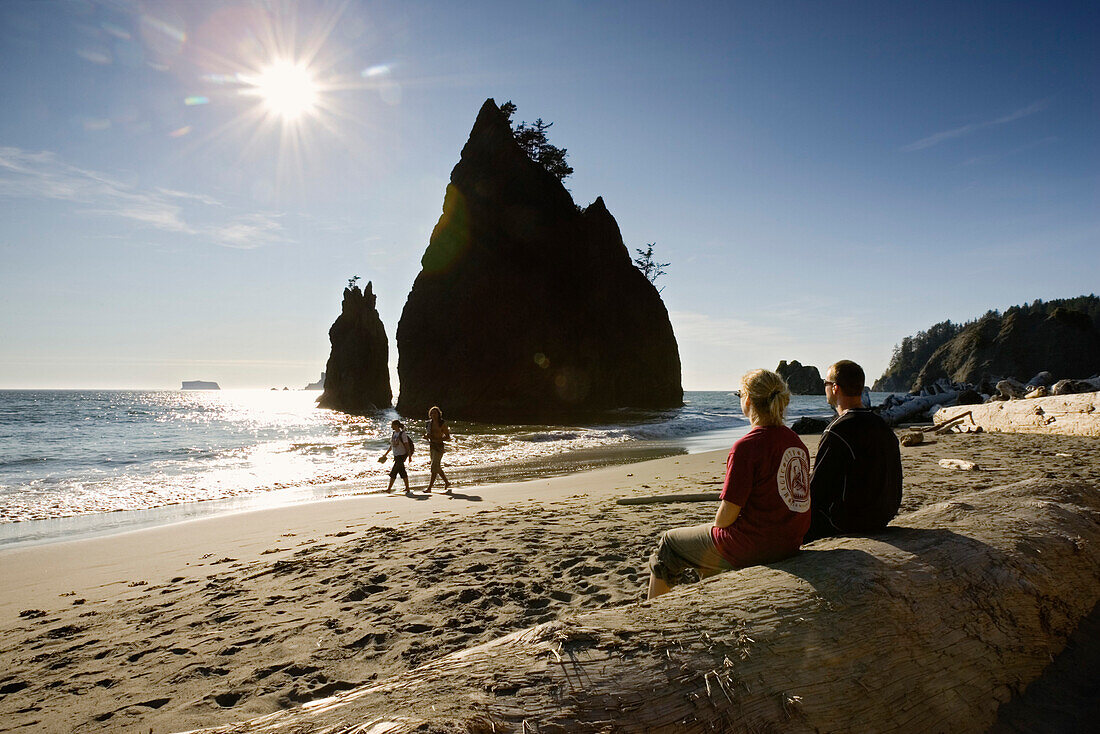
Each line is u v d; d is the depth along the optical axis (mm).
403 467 11523
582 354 59438
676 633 1952
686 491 8992
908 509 6223
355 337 74438
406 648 3555
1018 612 2750
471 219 59094
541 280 58062
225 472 15102
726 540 2908
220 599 4801
